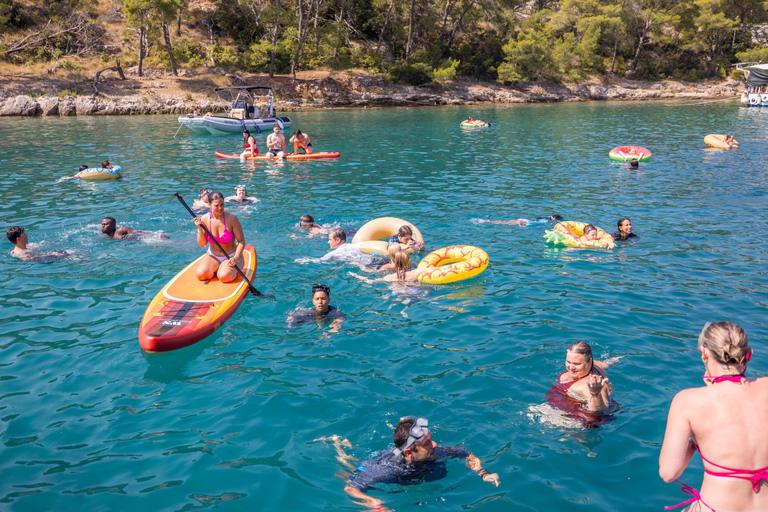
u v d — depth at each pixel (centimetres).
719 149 1892
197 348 557
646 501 333
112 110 3303
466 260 750
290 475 367
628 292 672
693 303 634
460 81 4762
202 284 694
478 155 1845
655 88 5147
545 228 963
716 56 5681
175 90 3631
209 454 391
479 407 437
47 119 2994
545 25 5262
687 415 248
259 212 1088
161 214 1073
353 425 421
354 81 4244
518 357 515
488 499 340
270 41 4181
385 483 357
